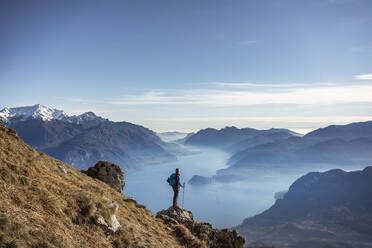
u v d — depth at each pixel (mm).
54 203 11258
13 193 10453
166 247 14906
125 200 20734
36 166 14867
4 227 8391
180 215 22156
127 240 12805
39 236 9023
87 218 12008
